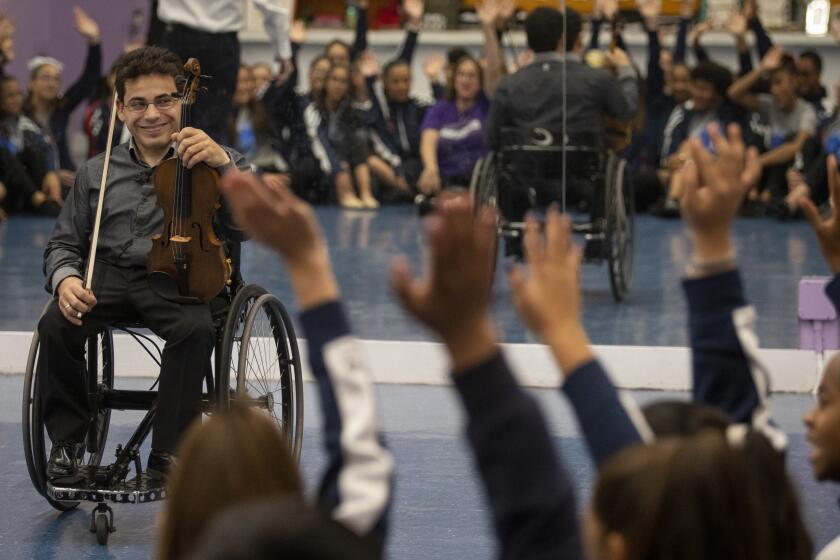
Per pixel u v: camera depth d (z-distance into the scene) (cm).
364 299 990
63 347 564
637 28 1241
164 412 560
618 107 995
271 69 1454
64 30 1471
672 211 1316
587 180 997
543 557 200
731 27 1347
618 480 192
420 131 1405
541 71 991
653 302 998
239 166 580
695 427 248
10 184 1384
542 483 200
